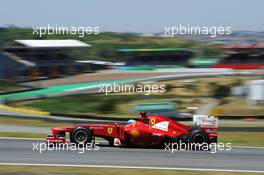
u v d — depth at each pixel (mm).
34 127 102125
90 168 46406
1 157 51375
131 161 50844
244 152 60906
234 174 45875
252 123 135125
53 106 194000
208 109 182125
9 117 131250
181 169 47344
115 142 59406
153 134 59469
